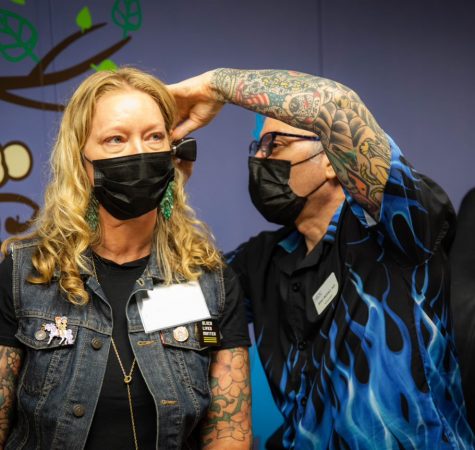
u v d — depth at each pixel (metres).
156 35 2.79
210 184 2.87
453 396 1.86
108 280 1.65
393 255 1.83
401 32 2.95
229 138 2.88
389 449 1.76
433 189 1.81
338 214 2.00
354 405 1.80
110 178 1.56
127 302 1.62
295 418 1.96
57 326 1.56
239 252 2.30
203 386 1.64
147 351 1.59
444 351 1.84
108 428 1.54
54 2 2.71
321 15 2.90
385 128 2.95
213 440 1.67
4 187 2.68
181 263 1.73
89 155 1.59
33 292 1.58
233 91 1.81
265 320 2.12
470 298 2.11
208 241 1.85
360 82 2.93
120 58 2.77
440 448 1.77
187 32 2.81
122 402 1.55
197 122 1.96
